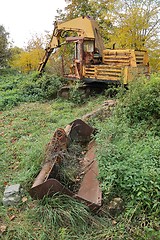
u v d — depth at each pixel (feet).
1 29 64.64
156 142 12.96
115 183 10.31
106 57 29.96
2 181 12.89
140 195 9.68
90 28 30.66
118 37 33.96
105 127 15.40
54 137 13.92
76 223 9.50
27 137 18.84
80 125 16.25
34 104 30.04
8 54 61.46
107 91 26.40
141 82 17.15
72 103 28.09
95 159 12.67
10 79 44.60
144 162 11.23
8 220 10.14
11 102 29.60
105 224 9.44
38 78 37.78
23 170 13.52
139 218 9.36
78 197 10.13
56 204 10.05
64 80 33.47
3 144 17.74
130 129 14.98
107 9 38.22
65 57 41.70
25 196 11.45
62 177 11.91
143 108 15.69
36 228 9.56
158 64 32.81
